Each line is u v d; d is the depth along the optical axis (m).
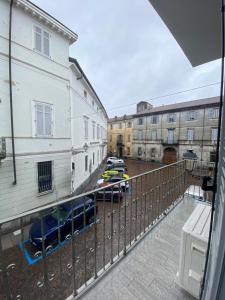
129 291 1.56
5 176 5.83
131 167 20.73
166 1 1.27
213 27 1.48
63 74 7.79
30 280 2.75
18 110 6.11
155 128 24.22
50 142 7.32
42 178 7.10
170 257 1.97
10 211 6.00
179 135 21.33
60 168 7.86
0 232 1.15
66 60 7.90
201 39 1.67
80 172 10.22
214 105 18.23
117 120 32.06
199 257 1.45
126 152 30.14
